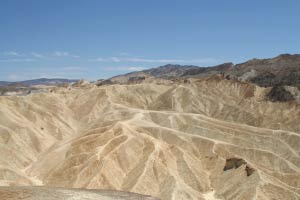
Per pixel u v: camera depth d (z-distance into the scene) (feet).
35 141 392.27
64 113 511.40
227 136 378.94
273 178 301.22
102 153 302.04
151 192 274.36
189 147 344.49
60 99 554.46
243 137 377.91
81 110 546.26
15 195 176.35
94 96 572.10
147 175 283.18
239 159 312.71
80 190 196.75
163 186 279.08
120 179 287.28
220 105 548.72
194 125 400.47
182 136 356.38
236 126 396.98
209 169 323.37
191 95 569.23
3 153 340.59
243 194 279.69
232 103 564.30
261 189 279.90
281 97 587.27
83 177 285.23
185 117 420.36
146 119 424.87
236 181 295.89
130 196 196.44
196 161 326.65
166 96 585.63
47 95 529.45
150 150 308.60
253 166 305.53
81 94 581.94
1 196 173.88
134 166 301.22
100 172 282.56
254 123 490.49
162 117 426.51
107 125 366.43
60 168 302.04
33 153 374.43
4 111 414.82
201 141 353.10
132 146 312.91
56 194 183.32
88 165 291.58
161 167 292.40
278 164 333.01
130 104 585.63
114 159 299.17
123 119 420.36
